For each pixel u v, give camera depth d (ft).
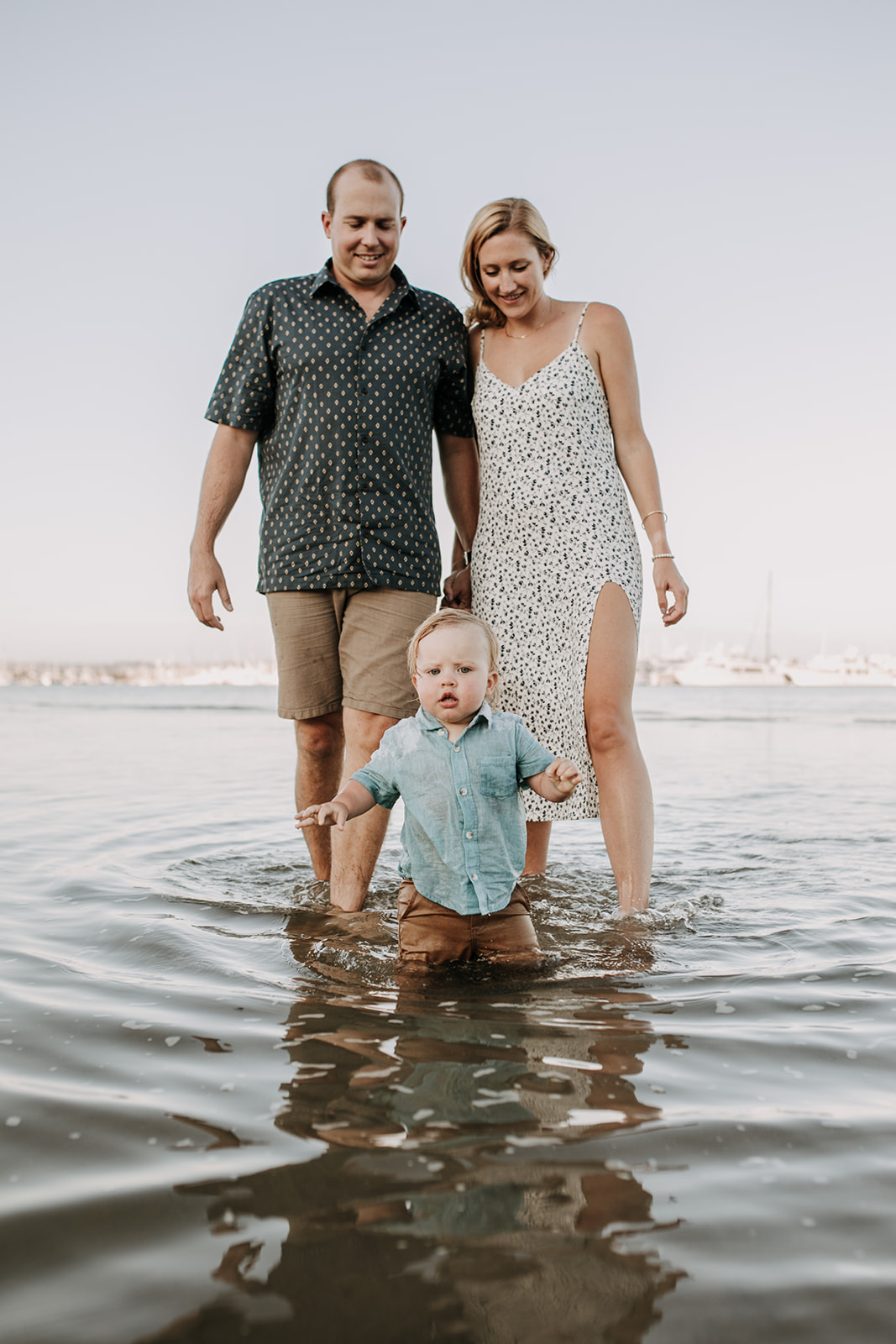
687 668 253.65
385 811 10.49
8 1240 3.83
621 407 11.71
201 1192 4.17
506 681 11.80
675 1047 5.91
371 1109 5.00
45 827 15.39
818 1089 5.27
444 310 11.67
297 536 11.10
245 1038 6.06
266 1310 3.43
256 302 11.32
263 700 119.65
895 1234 3.88
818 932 8.81
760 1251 3.76
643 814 10.41
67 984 7.16
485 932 8.57
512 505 11.77
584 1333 3.33
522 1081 5.37
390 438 11.02
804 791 21.52
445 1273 3.63
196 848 13.60
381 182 10.87
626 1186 4.22
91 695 153.79
